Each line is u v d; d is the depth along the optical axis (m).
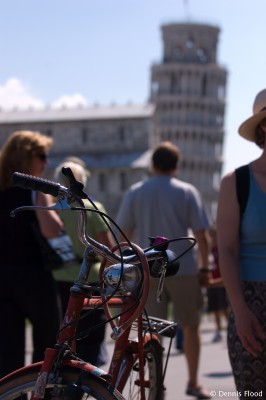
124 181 128.25
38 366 5.16
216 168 173.88
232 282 6.46
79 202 5.09
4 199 8.68
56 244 8.82
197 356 11.79
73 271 10.09
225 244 6.58
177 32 175.62
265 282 6.53
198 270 12.09
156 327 6.00
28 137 8.98
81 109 134.88
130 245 5.24
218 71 174.50
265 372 6.40
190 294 11.45
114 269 5.20
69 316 5.21
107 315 5.40
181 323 11.60
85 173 11.29
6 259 8.62
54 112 135.00
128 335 5.84
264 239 6.57
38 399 5.00
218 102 174.38
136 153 130.00
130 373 6.19
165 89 173.38
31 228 8.67
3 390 5.21
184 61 175.62
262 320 6.44
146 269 5.18
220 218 6.65
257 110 6.77
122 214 11.79
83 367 5.02
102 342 9.48
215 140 173.88
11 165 8.84
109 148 131.38
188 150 171.38
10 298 8.59
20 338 8.66
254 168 6.66
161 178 11.65
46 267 8.68
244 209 6.56
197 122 172.50
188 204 11.54
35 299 8.59
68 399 4.86
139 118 130.25
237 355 6.53
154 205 11.52
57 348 5.09
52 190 5.11
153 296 11.05
